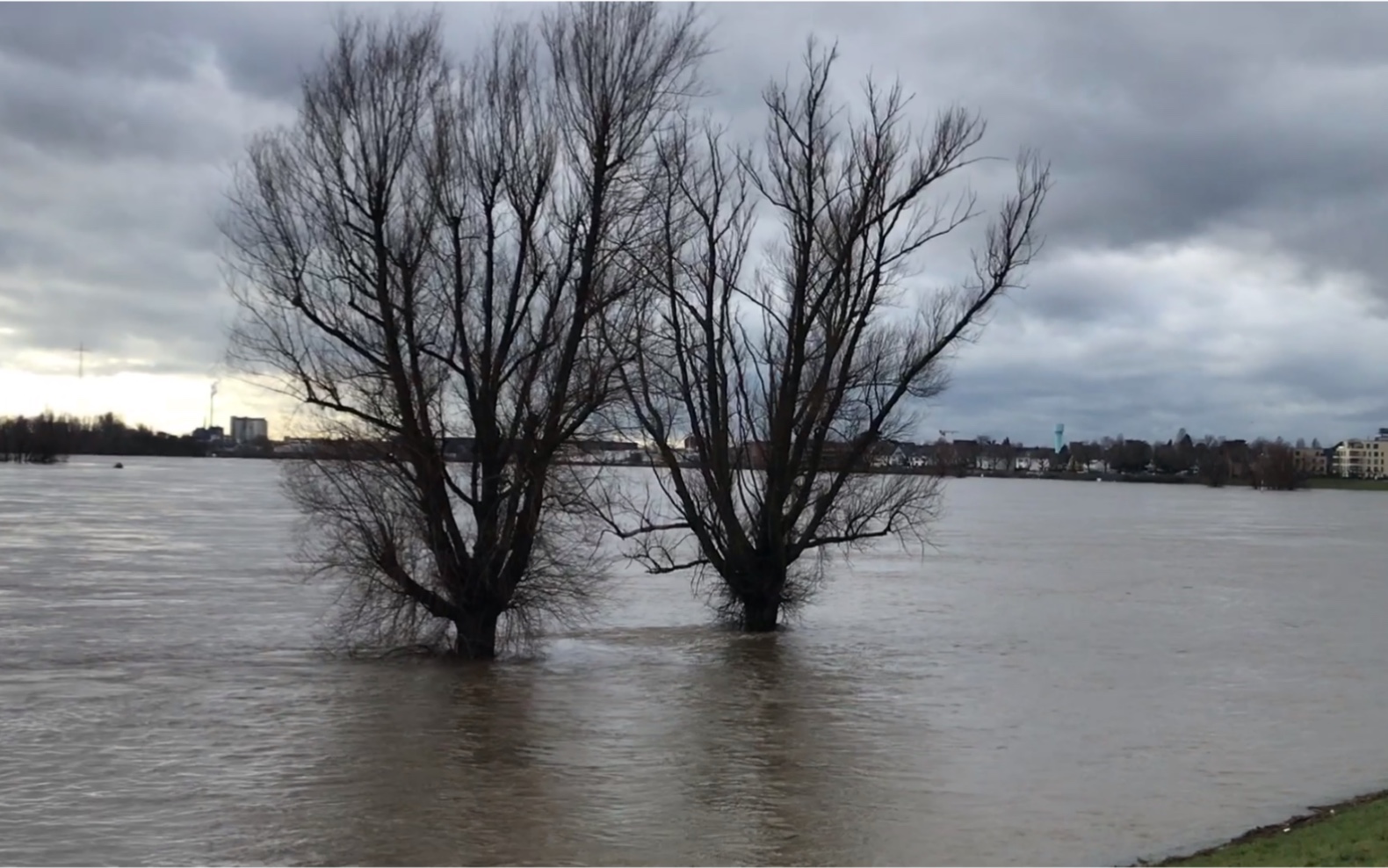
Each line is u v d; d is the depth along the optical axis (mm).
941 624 44594
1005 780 22859
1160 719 28625
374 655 34156
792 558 40531
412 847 18797
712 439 39688
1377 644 41281
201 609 44062
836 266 37500
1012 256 38156
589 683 31484
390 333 30438
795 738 26000
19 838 19109
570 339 32031
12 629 39406
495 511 32531
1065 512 149375
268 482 173250
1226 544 95562
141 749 24391
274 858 18266
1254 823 20281
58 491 134625
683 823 20047
